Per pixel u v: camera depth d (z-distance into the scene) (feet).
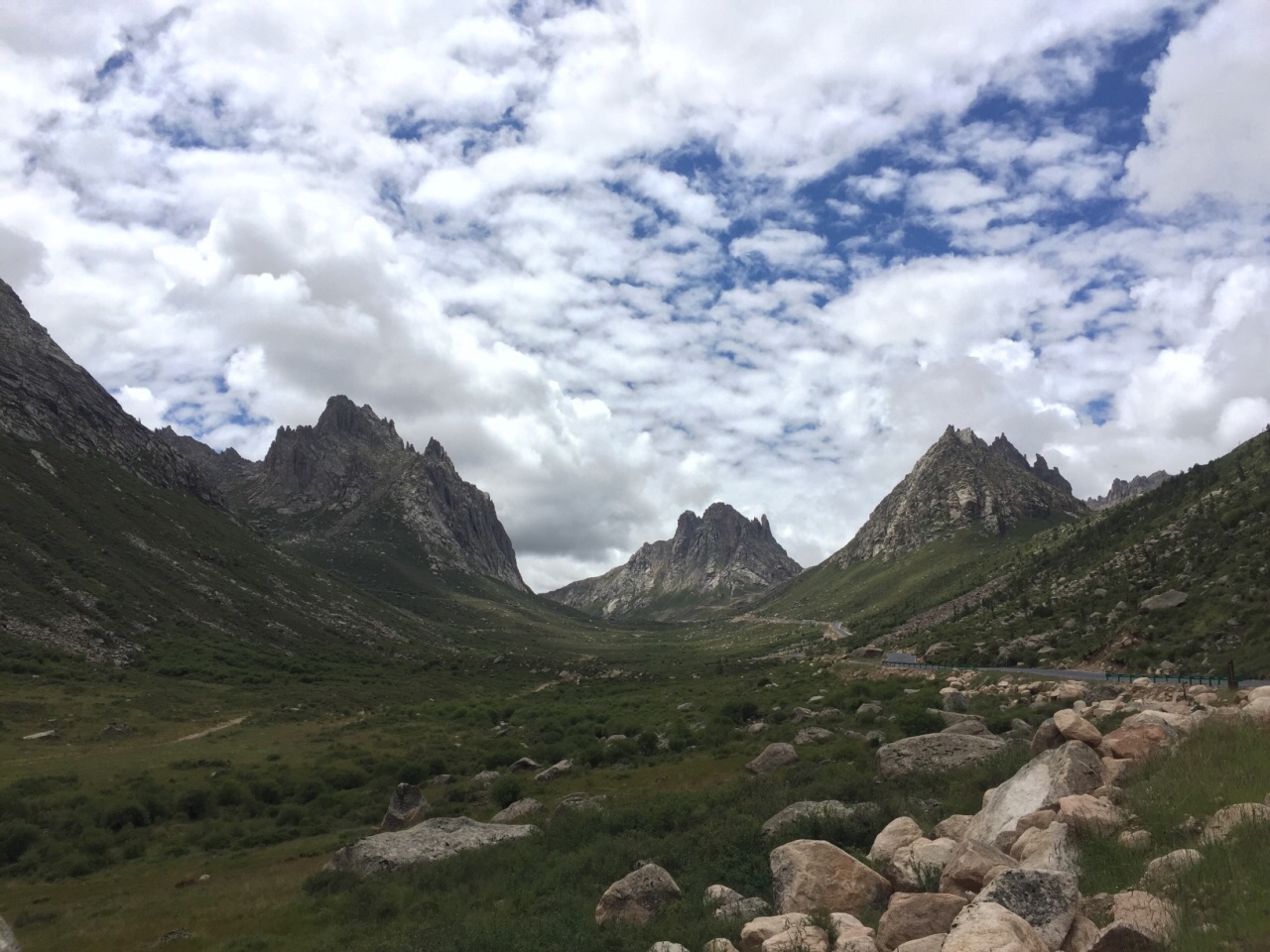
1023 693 163.02
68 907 98.43
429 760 188.96
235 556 649.61
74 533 481.05
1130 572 292.40
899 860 49.29
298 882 100.89
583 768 164.35
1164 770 51.55
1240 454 385.70
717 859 66.23
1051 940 31.35
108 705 268.00
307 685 374.63
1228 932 28.04
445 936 60.03
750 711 205.36
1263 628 178.70
